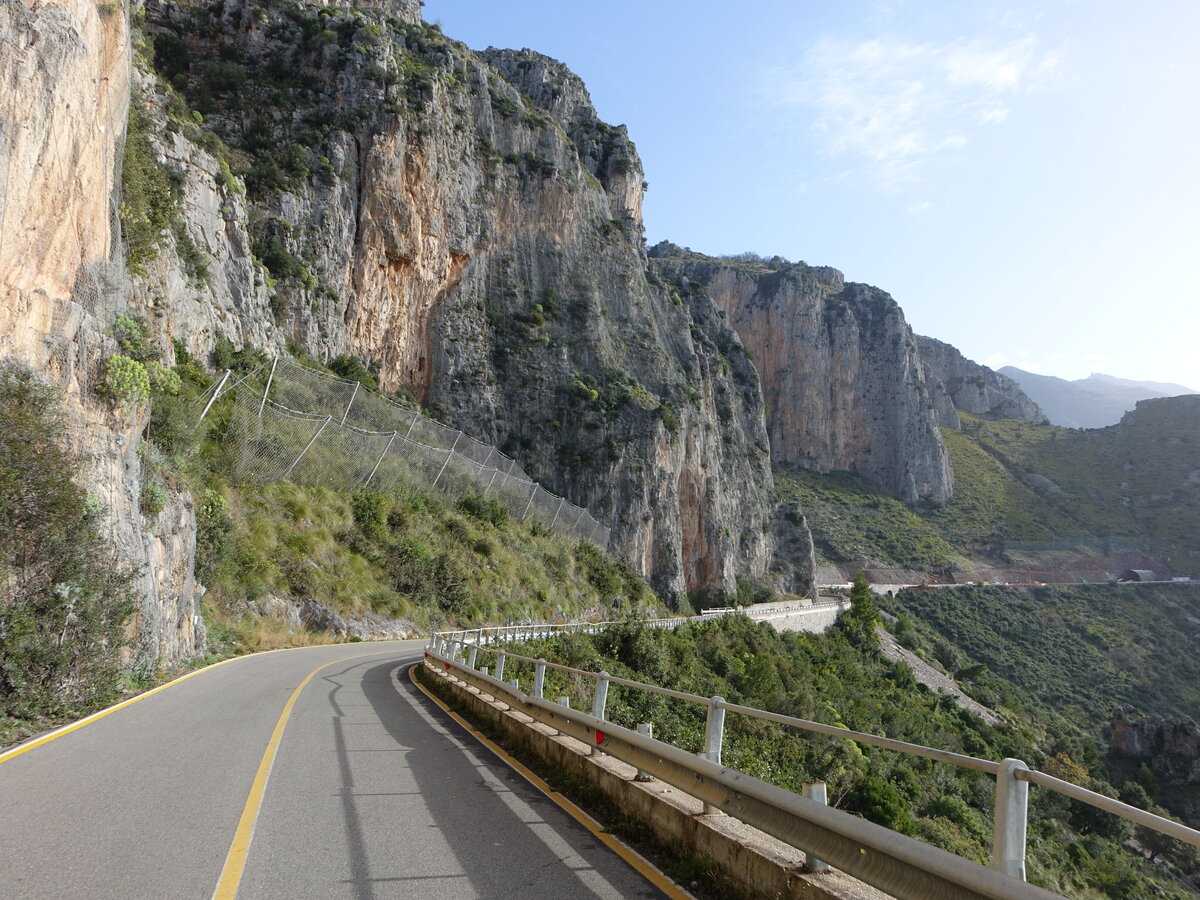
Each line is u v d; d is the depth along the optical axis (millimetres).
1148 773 58000
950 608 113375
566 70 116500
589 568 61000
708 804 5703
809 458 162625
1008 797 3596
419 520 44312
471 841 5984
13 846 5270
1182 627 111438
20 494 11047
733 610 64625
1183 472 163000
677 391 88625
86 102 15711
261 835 5832
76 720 10258
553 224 88312
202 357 39281
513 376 77938
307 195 62125
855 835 4273
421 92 73125
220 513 27828
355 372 60062
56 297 14445
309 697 13938
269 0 70375
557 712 9016
